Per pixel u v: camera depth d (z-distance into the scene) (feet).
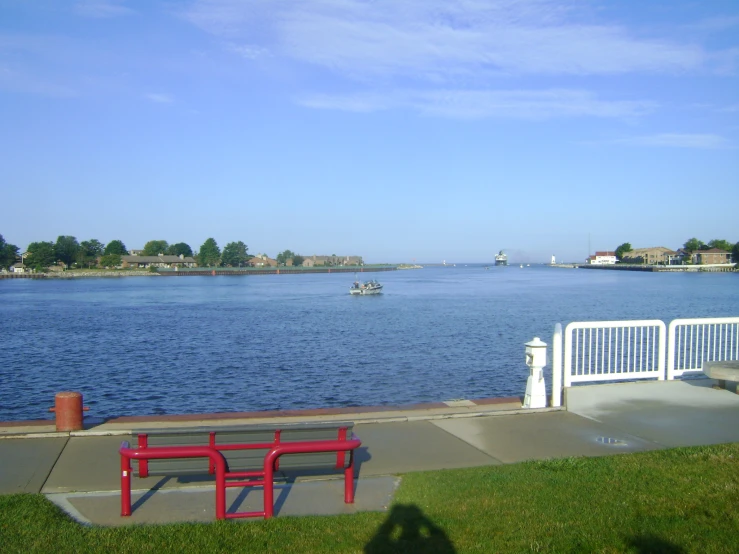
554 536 17.12
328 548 16.48
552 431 28.89
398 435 28.22
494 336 132.26
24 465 23.77
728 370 33.73
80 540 16.72
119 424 29.63
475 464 24.27
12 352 116.37
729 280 453.17
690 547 16.39
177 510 19.57
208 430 18.90
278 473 23.26
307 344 123.24
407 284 464.24
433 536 17.24
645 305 222.28
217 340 131.95
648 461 23.73
